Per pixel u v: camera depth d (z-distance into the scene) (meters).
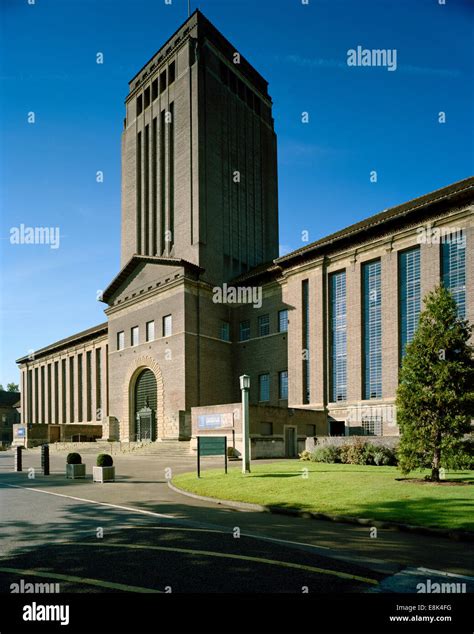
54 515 12.75
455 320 17.50
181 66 52.84
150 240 53.72
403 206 36.97
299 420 35.31
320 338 39.47
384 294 35.59
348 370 37.44
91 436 61.34
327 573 7.33
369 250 37.09
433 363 16.75
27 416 80.19
